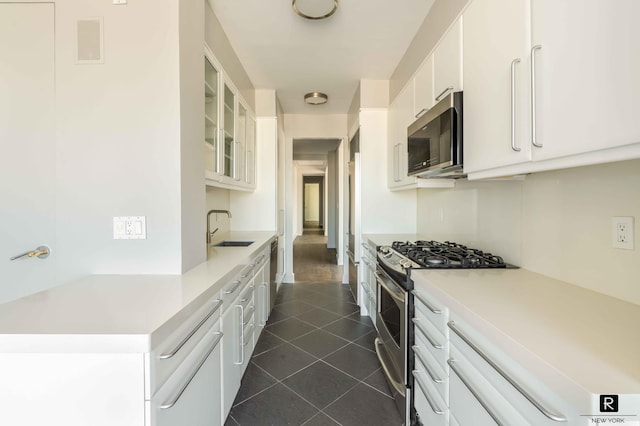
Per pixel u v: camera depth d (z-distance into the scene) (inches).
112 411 34.2
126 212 59.3
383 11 86.1
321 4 82.4
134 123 59.0
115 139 59.0
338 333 112.7
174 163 59.3
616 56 28.9
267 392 77.4
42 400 34.0
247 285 81.2
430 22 85.0
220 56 91.7
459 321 43.7
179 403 41.2
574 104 33.7
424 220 122.7
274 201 150.2
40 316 38.0
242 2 81.7
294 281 189.0
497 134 48.3
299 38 100.3
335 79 134.6
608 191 44.6
